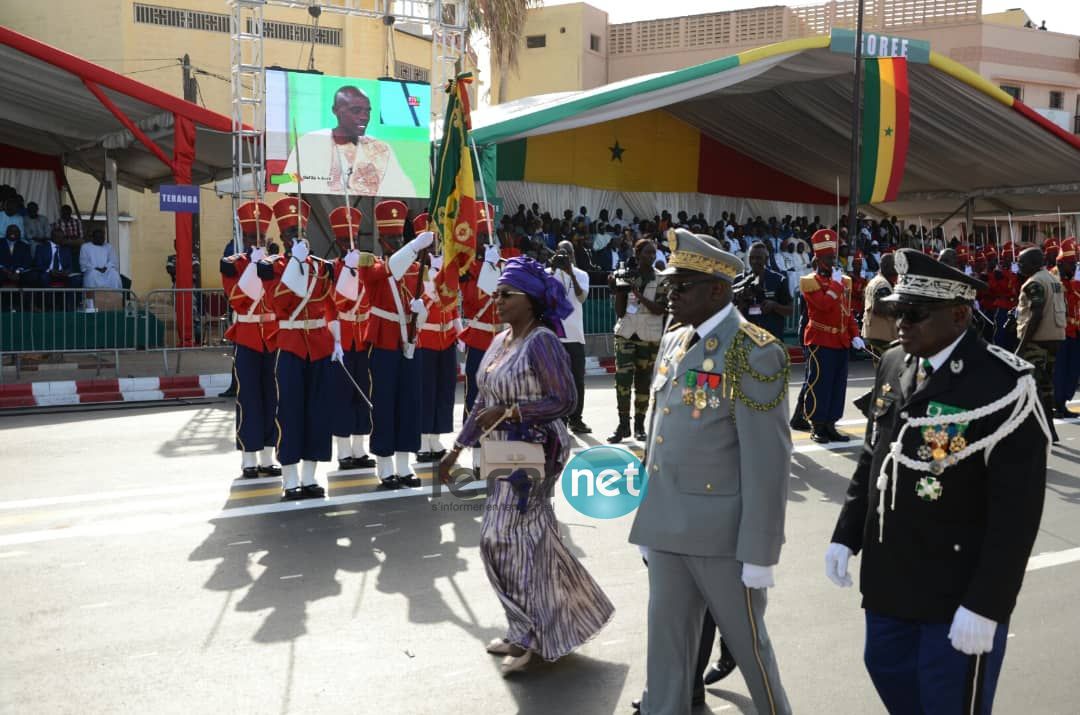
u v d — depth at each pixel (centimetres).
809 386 971
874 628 306
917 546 294
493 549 436
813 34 3425
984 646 272
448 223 759
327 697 414
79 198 2633
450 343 843
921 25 3522
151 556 596
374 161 1605
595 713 404
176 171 1458
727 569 336
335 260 755
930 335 294
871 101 1942
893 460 300
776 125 2367
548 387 430
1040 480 279
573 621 451
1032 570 595
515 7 2888
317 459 734
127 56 2625
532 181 2191
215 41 2717
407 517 688
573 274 974
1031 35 3553
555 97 2094
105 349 1316
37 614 502
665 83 1761
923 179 2727
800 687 431
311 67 1585
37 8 2612
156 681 427
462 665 449
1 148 2022
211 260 2802
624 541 636
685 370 344
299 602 524
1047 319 1020
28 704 404
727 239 2283
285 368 713
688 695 351
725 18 3431
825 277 958
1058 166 2447
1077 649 479
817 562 603
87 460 859
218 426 1038
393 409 755
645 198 2403
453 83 770
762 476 326
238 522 671
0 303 1292
